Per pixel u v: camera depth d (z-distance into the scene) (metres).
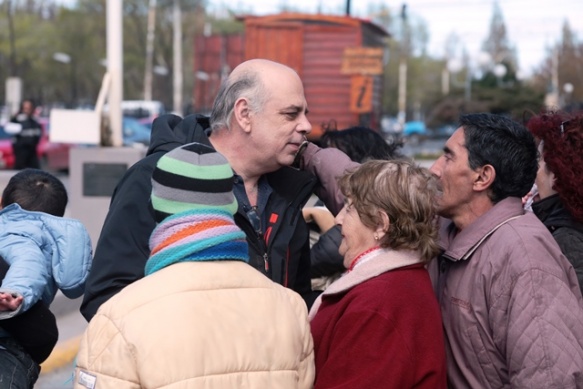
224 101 3.30
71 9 67.19
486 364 2.98
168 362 2.33
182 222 2.49
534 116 3.66
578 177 3.23
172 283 2.44
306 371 2.66
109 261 3.07
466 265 3.06
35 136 19.86
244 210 3.28
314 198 8.16
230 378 2.40
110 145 9.92
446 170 3.14
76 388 2.45
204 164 2.54
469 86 44.03
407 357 2.71
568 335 2.81
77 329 7.70
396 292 2.80
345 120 20.05
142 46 65.19
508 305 2.91
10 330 3.36
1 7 71.56
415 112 93.94
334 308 2.92
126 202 3.11
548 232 3.02
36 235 3.50
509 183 3.08
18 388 3.29
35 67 68.56
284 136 3.25
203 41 25.89
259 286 2.56
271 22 20.06
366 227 2.96
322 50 20.05
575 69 74.19
